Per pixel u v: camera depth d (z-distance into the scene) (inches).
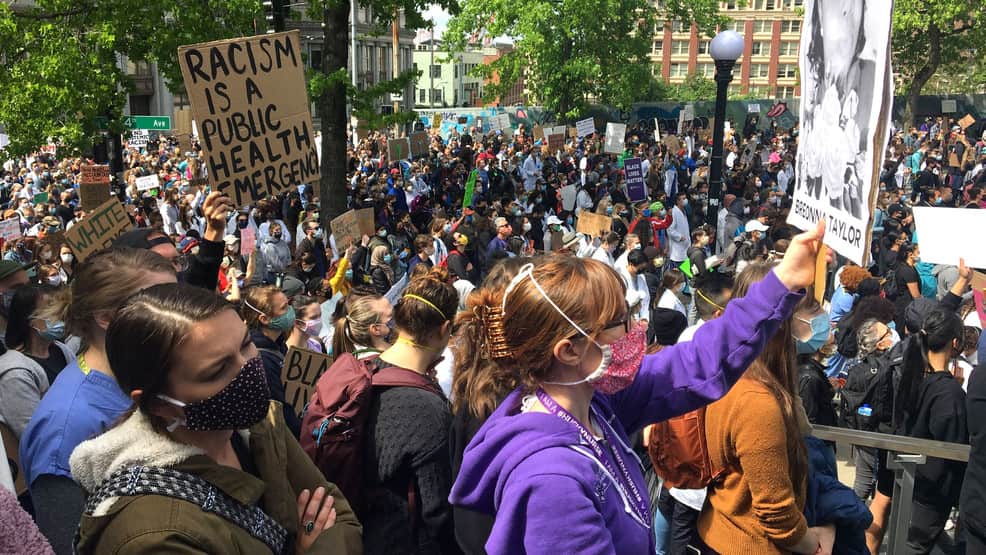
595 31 1412.4
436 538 111.5
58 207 609.0
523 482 60.1
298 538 74.9
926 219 273.6
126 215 269.9
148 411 64.5
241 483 65.5
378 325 146.9
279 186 205.6
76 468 65.3
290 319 179.5
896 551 145.4
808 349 149.1
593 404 70.4
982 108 1815.9
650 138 1673.2
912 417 166.1
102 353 93.0
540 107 1811.0
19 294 145.9
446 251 500.7
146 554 59.0
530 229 613.9
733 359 71.3
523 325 63.1
